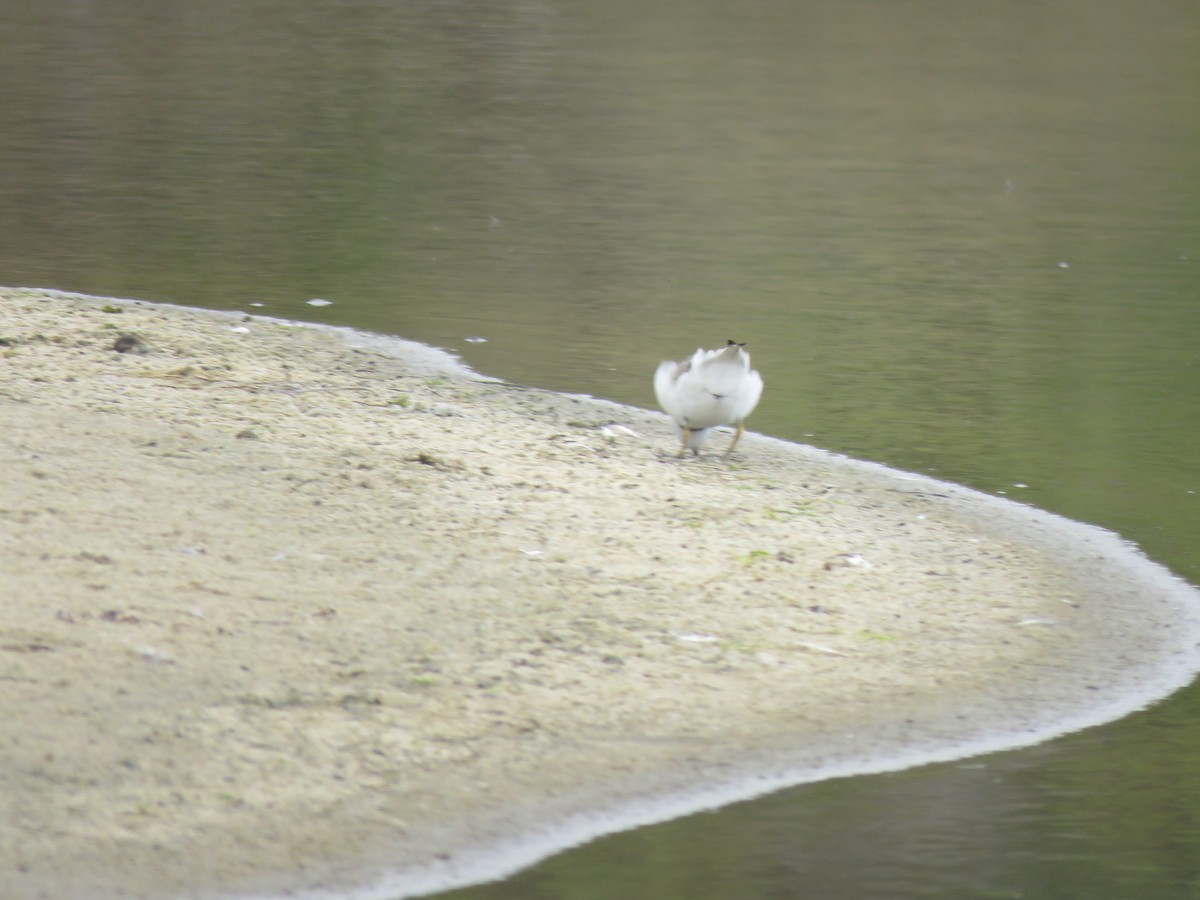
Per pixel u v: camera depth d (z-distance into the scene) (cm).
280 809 1184
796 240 3788
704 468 2066
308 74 6156
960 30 7925
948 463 2225
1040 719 1441
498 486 1856
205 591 1464
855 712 1422
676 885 1140
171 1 7950
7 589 1399
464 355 2652
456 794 1234
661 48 7106
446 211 3959
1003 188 4572
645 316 3005
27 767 1174
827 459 2208
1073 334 3017
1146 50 7506
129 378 2139
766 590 1653
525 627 1497
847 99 6062
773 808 1261
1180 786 1320
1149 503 2088
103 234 3516
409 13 7894
